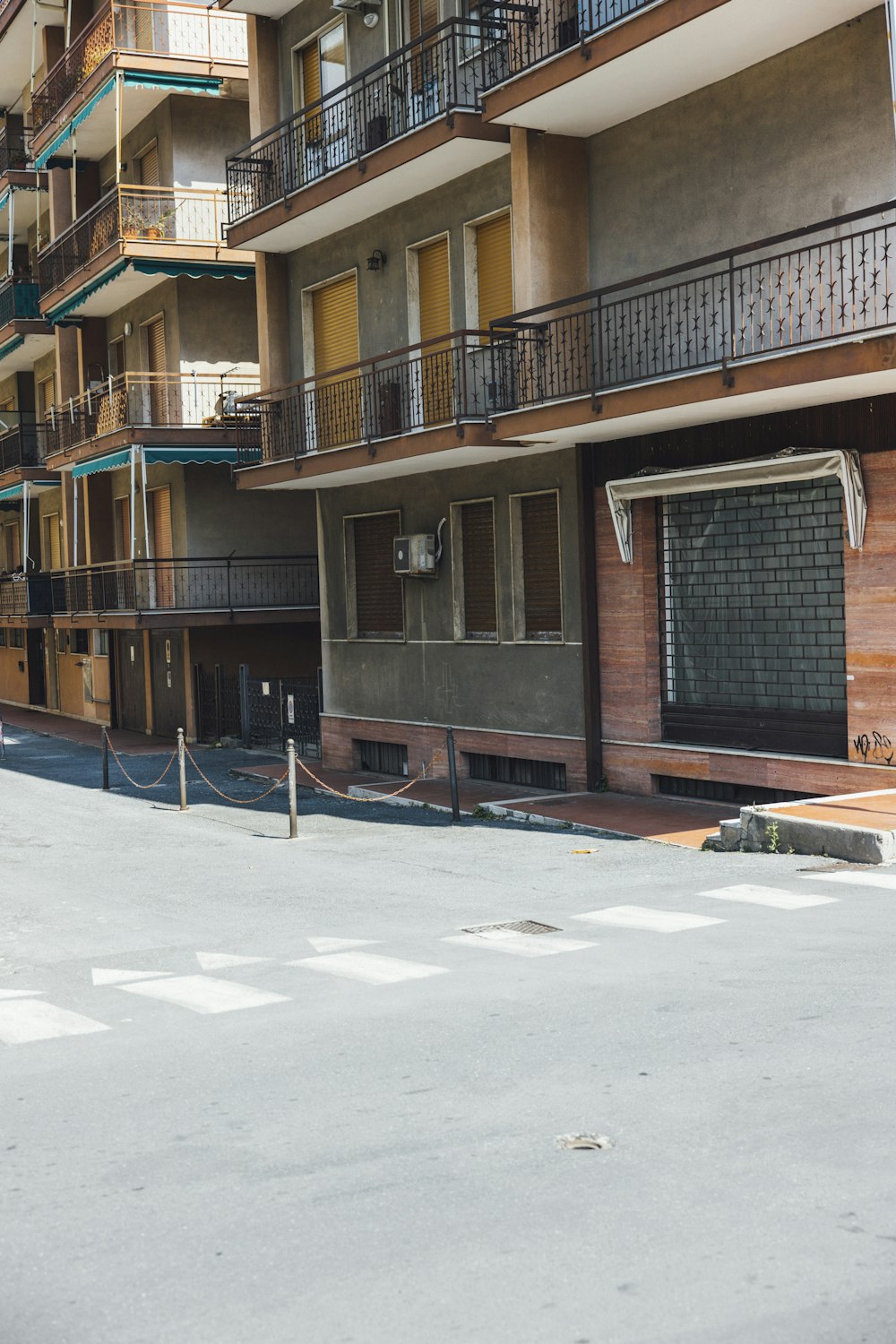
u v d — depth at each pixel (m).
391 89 19.02
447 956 9.23
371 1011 7.85
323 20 21.58
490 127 17.17
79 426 33.50
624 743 17.16
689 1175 5.19
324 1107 6.20
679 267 14.03
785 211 14.27
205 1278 4.58
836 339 12.34
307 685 26.56
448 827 16.20
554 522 18.34
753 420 14.92
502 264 18.44
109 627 30.86
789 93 14.09
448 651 20.44
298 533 30.92
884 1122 5.61
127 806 20.42
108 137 31.86
